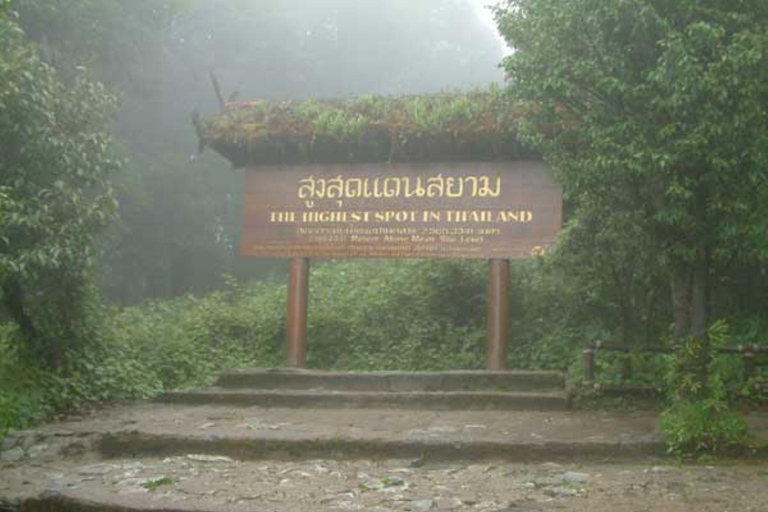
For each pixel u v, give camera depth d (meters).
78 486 7.14
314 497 6.69
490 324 11.92
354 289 15.23
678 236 8.38
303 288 12.59
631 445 8.03
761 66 7.68
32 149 10.12
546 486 7.01
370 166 12.47
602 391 10.45
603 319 12.34
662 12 8.14
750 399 9.99
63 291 10.76
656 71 7.79
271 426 9.27
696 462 7.83
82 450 8.66
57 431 8.95
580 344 12.31
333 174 12.57
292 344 12.50
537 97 8.91
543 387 11.14
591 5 8.13
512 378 11.23
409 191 12.32
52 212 10.21
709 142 7.87
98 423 9.58
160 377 12.59
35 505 6.77
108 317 12.83
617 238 9.77
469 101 11.88
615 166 8.09
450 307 13.90
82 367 11.21
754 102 7.70
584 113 8.65
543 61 8.67
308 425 9.36
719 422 7.96
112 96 11.52
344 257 12.45
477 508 6.32
